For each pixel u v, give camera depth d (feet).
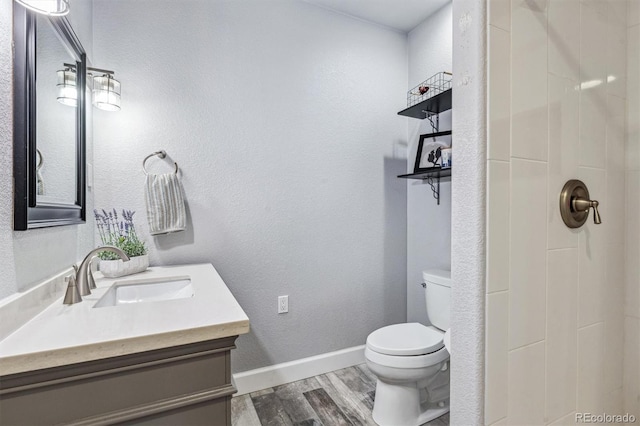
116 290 4.58
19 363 2.20
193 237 6.26
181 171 6.15
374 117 8.11
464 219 2.24
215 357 2.83
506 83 2.21
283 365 7.09
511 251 2.26
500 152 2.18
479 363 2.15
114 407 2.48
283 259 7.11
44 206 3.40
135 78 5.79
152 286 4.84
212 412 2.81
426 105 6.84
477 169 2.14
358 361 7.88
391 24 8.13
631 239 3.14
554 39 2.50
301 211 7.28
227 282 6.57
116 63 5.65
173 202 5.88
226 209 6.54
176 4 6.11
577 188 2.60
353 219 7.88
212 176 6.41
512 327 2.27
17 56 2.88
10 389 2.21
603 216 2.92
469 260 2.20
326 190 7.55
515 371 2.30
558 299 2.57
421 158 7.52
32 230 3.18
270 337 7.00
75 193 4.51
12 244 2.82
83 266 3.86
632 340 3.14
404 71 8.48
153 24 5.93
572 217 2.59
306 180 7.32
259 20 6.82
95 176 5.49
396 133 8.39
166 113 6.02
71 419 2.36
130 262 5.01
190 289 4.57
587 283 2.80
